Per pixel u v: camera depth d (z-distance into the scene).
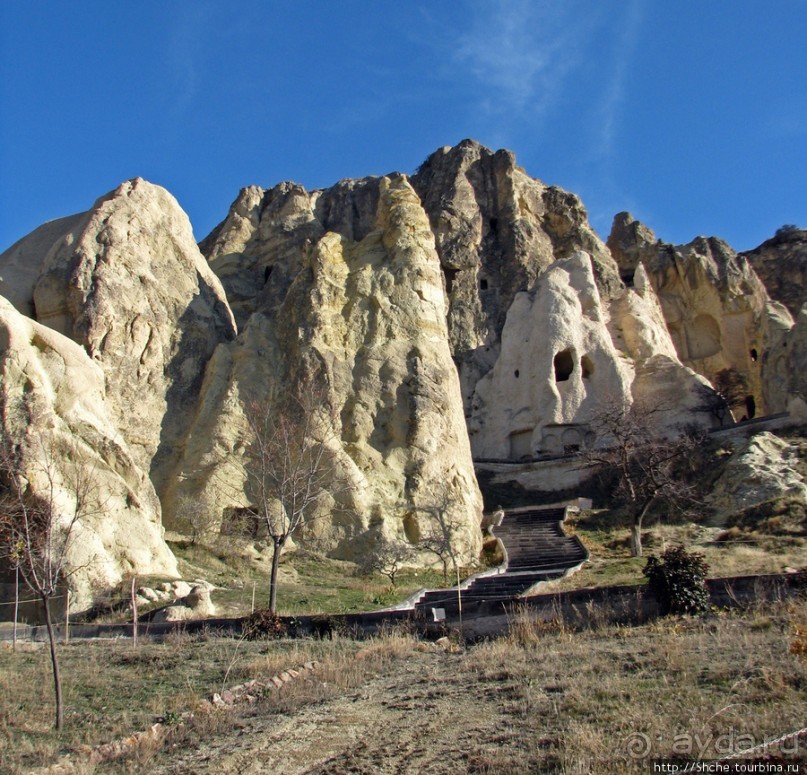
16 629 22.95
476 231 73.44
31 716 14.85
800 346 57.62
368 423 42.50
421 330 46.25
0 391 30.95
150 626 22.95
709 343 74.81
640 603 20.19
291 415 42.00
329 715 14.10
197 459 39.84
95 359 41.25
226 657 19.14
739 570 29.84
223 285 64.69
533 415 57.34
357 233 76.12
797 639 14.14
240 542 36.72
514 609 21.30
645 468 40.03
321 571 35.94
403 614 22.20
